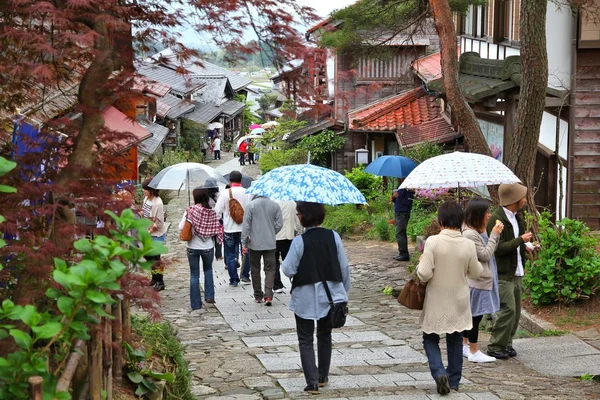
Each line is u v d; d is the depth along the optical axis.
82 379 4.49
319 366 7.36
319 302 7.05
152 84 5.35
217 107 63.62
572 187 15.42
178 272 16.36
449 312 6.89
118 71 5.13
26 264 4.19
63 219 4.59
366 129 26.12
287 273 7.12
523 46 12.73
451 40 13.70
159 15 5.25
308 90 5.55
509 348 8.77
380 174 16.16
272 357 8.91
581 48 15.14
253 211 12.19
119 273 3.55
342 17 17.86
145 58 5.38
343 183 8.08
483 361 8.47
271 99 82.62
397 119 26.41
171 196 35.00
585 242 10.84
